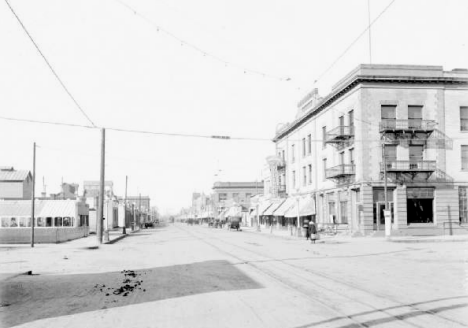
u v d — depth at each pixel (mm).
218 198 125938
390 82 36938
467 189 37219
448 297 10148
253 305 9430
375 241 31672
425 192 36781
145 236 49875
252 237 43500
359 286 11844
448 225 36500
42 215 44125
